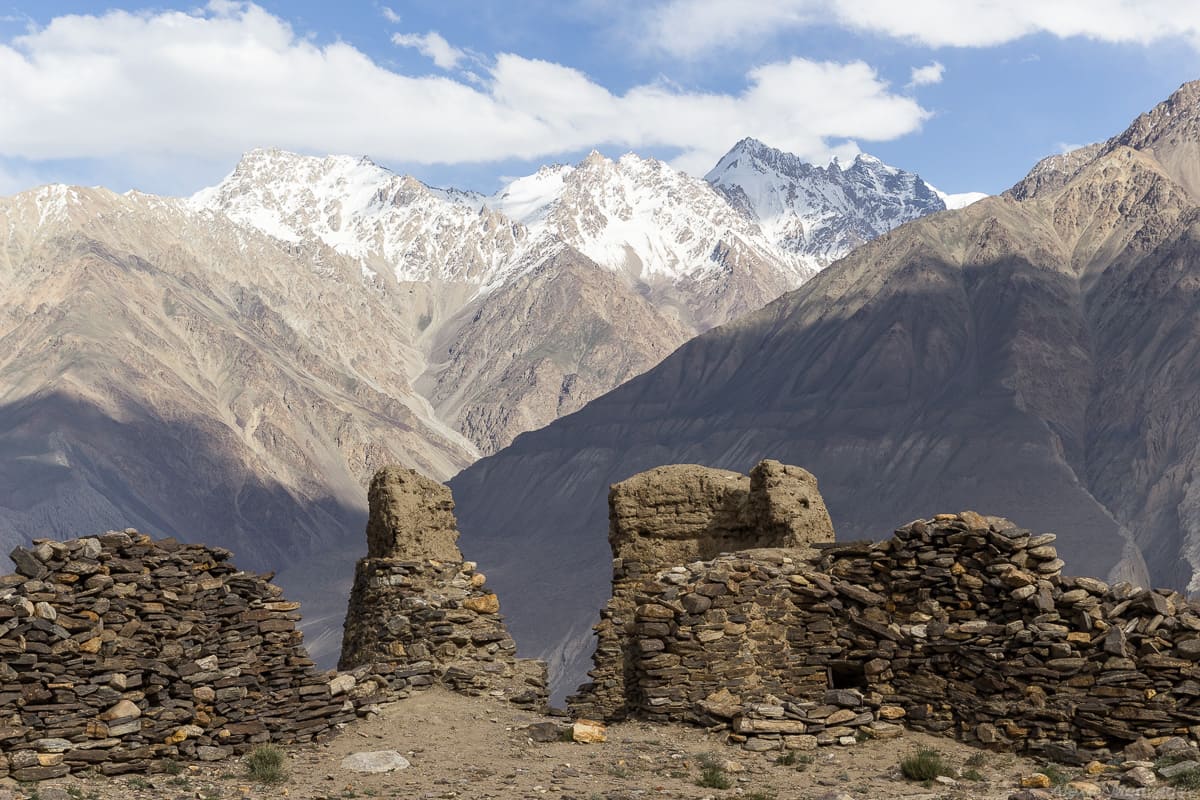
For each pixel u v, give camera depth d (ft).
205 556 77.05
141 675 71.72
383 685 84.84
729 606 80.28
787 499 88.22
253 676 75.82
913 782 66.59
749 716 75.56
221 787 65.26
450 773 67.67
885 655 79.61
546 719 83.87
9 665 67.92
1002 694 75.10
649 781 65.82
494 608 92.12
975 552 79.66
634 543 92.12
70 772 67.92
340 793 63.36
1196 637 71.31
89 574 72.28
